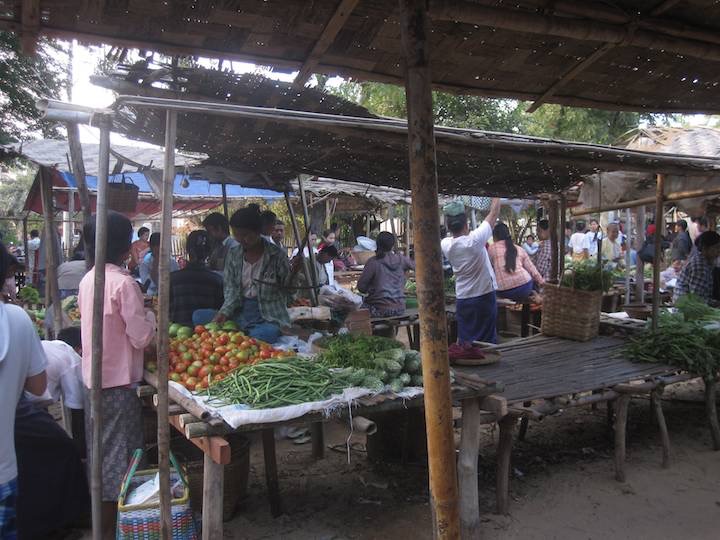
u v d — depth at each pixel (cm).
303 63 287
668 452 462
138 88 331
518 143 380
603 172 586
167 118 281
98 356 313
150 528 303
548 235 1005
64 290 691
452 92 338
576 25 260
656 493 421
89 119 298
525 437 534
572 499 414
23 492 351
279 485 438
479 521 361
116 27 244
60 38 247
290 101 346
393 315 716
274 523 384
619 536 365
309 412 302
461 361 492
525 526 379
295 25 254
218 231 668
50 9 226
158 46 261
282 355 378
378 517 391
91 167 813
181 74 316
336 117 297
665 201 570
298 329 518
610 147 429
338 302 644
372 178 595
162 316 290
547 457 490
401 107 1294
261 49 274
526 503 410
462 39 287
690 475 450
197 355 365
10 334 253
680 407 616
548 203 727
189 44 263
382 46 279
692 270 678
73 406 390
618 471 440
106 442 349
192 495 371
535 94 347
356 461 480
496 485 405
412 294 1023
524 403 407
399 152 432
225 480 382
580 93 350
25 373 263
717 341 510
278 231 867
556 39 289
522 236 1772
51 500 357
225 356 362
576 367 491
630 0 261
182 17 241
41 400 375
